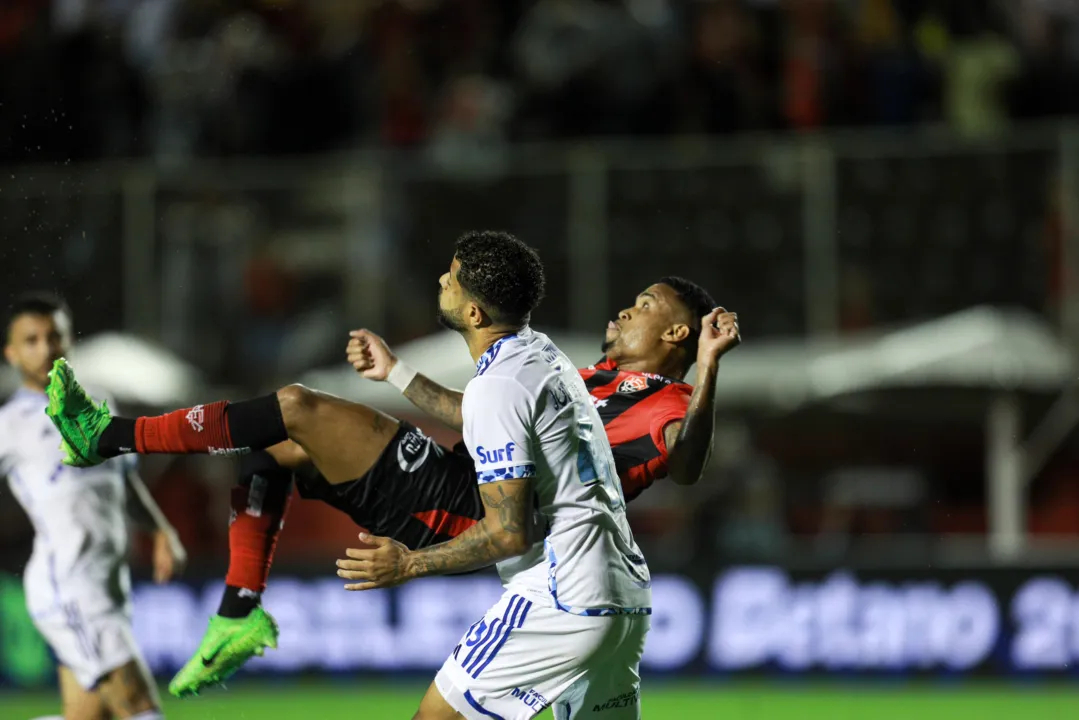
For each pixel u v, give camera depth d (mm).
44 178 36844
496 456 14398
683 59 43875
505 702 15016
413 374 17094
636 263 37375
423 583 32094
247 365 37750
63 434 15195
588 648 14906
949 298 37156
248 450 15508
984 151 37062
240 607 15984
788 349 37094
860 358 36375
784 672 32000
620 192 37438
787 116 43062
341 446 15664
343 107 44406
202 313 37750
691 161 37375
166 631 31766
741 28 44250
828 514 36219
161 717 19906
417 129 44438
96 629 19641
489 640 15000
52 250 36594
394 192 38156
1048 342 36000
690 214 37344
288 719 28625
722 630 32156
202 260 37938
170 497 35938
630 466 16641
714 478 35281
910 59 44531
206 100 44062
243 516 16047
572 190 37594
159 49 45844
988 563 31938
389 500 15828
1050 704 29953
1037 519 36219
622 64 42969
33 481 19844
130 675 19734
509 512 14320
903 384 35531
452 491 15938
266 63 45031
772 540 34656
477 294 15055
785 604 32094
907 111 44031
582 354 36219
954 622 31875
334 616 32125
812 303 37156
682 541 35062
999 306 37031
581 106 42906
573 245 37500
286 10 47000
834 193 37219
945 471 37219
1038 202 36969
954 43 46375
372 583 14195
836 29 44812
